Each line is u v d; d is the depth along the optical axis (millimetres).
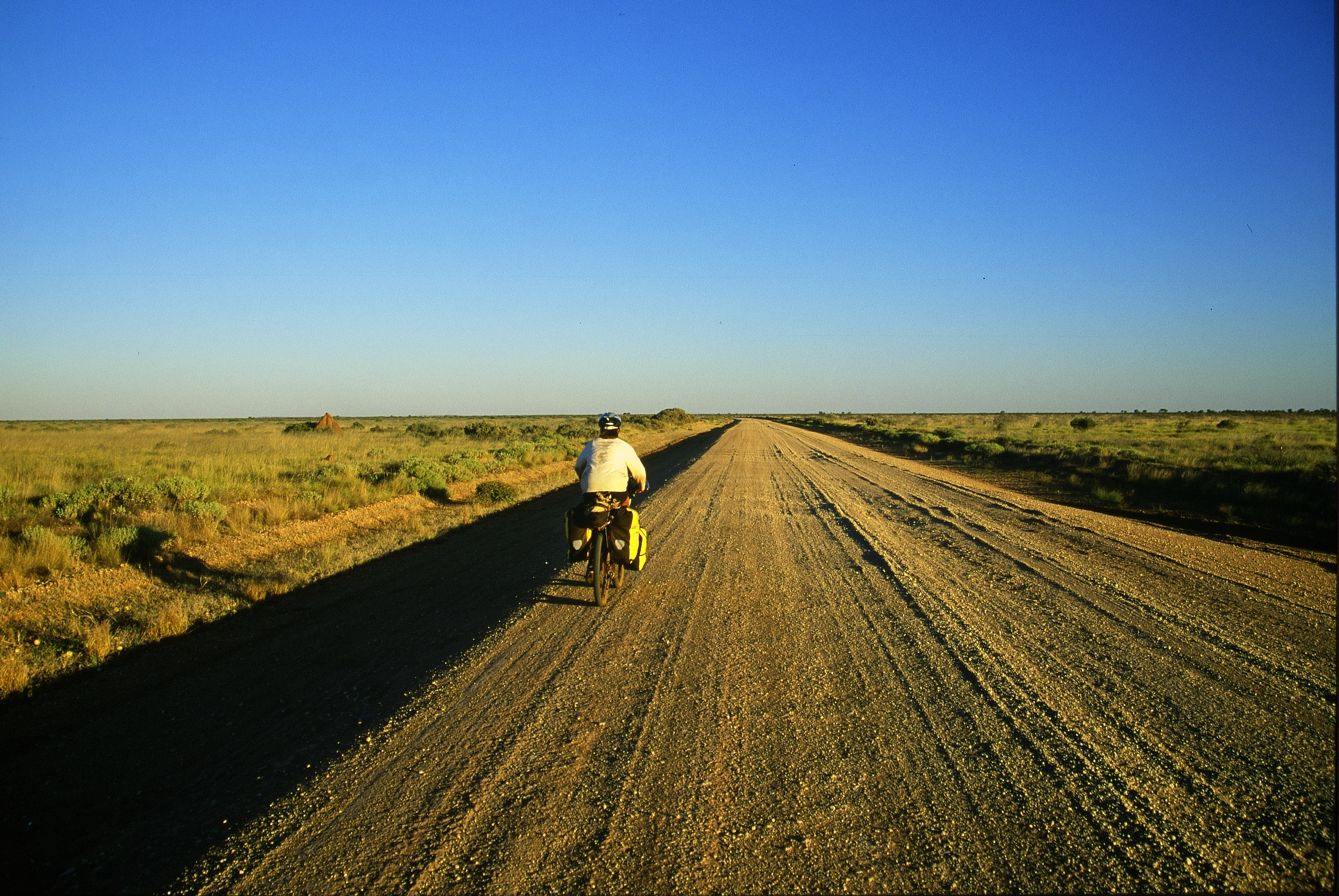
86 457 23641
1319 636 6508
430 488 16953
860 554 10195
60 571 8336
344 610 7707
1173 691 5176
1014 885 2977
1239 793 3738
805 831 3385
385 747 4332
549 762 4090
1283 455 26391
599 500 7551
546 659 5859
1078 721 4645
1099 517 14680
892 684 5293
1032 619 7004
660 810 3562
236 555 10047
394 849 3266
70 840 3500
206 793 3902
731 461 28875
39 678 5773
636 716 4715
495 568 9594
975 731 4492
